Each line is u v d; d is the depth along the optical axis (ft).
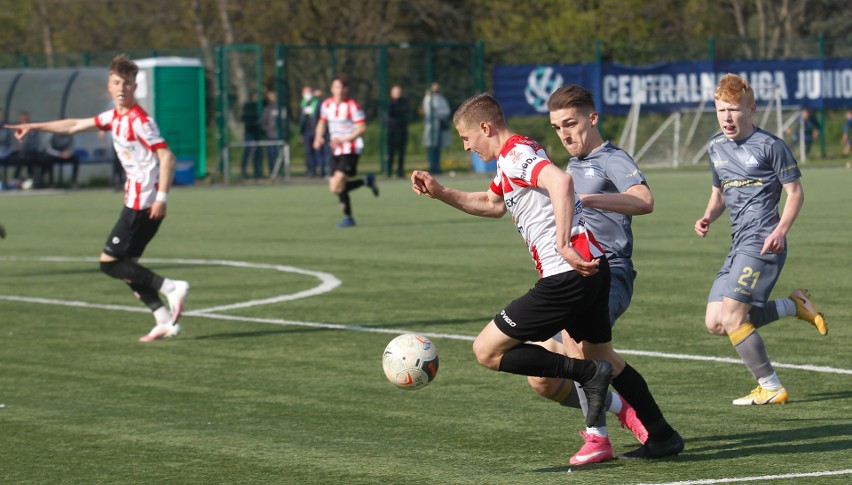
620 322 94.43
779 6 437.17
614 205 54.70
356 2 426.92
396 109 301.02
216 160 339.36
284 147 299.58
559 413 66.03
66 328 98.58
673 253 139.03
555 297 52.31
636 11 409.28
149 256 148.05
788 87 323.78
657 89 315.37
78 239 172.45
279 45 298.35
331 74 315.17
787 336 87.40
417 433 62.03
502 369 53.57
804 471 52.85
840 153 346.13
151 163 91.40
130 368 81.56
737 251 67.41
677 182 265.34
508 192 53.67
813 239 149.38
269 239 165.37
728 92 66.08
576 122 58.85
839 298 104.37
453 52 328.90
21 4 477.36
